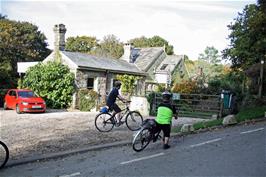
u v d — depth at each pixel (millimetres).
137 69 35781
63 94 26094
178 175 6809
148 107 20984
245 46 27562
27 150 9734
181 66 47344
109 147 9914
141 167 7527
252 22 23844
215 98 20297
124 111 14203
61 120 17016
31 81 26375
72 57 28484
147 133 9352
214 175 6734
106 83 29609
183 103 20469
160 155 8641
